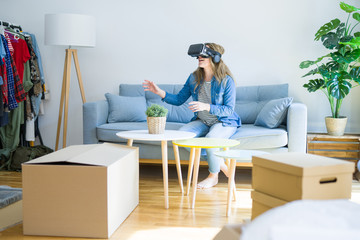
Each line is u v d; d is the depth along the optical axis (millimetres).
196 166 2604
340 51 3365
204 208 2590
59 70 4523
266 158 1492
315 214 1012
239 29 4172
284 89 3770
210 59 3146
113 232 2104
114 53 4445
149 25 4352
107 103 3949
